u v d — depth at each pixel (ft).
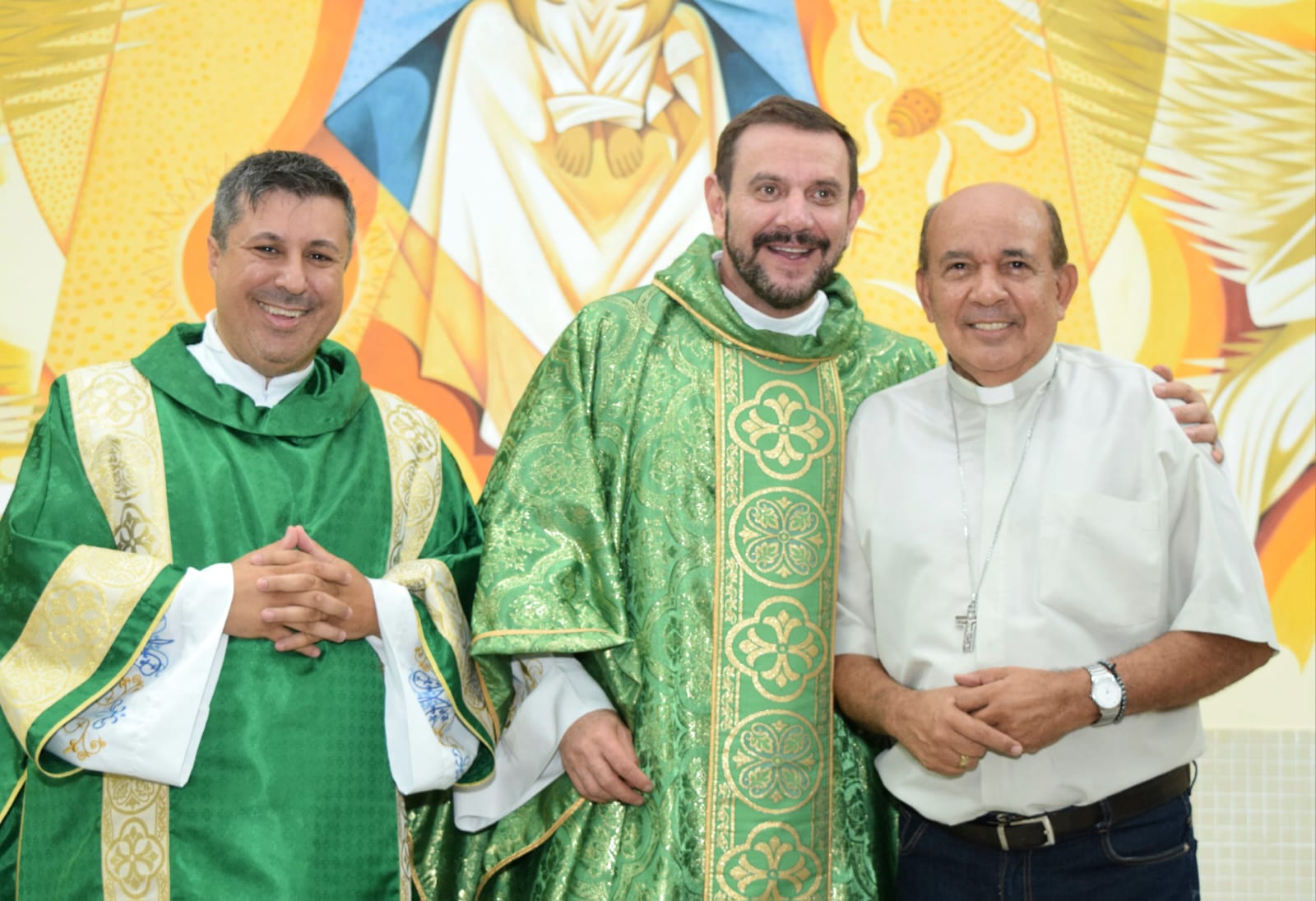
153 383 8.24
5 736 7.91
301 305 8.07
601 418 8.89
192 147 12.99
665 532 8.58
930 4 13.80
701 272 9.14
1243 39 13.83
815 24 13.65
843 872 8.48
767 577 8.54
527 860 9.04
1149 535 7.57
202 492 8.00
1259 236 13.64
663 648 8.39
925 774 8.02
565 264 13.20
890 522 8.20
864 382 9.24
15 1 12.97
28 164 12.84
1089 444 7.86
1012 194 7.97
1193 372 13.50
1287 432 13.39
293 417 8.34
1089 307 13.53
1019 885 7.62
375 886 7.86
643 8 13.44
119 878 7.55
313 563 7.68
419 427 8.96
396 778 8.07
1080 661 7.56
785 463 8.76
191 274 12.86
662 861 8.14
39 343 12.61
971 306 7.82
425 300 13.02
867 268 13.53
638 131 13.38
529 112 13.30
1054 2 13.82
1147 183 13.69
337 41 13.20
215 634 7.54
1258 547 13.24
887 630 8.14
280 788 7.62
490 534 8.56
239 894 7.45
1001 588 7.74
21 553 7.66
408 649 8.04
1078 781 7.50
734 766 8.29
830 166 8.68
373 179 13.10
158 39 13.07
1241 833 12.93
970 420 8.27
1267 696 13.09
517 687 8.91
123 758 7.42
